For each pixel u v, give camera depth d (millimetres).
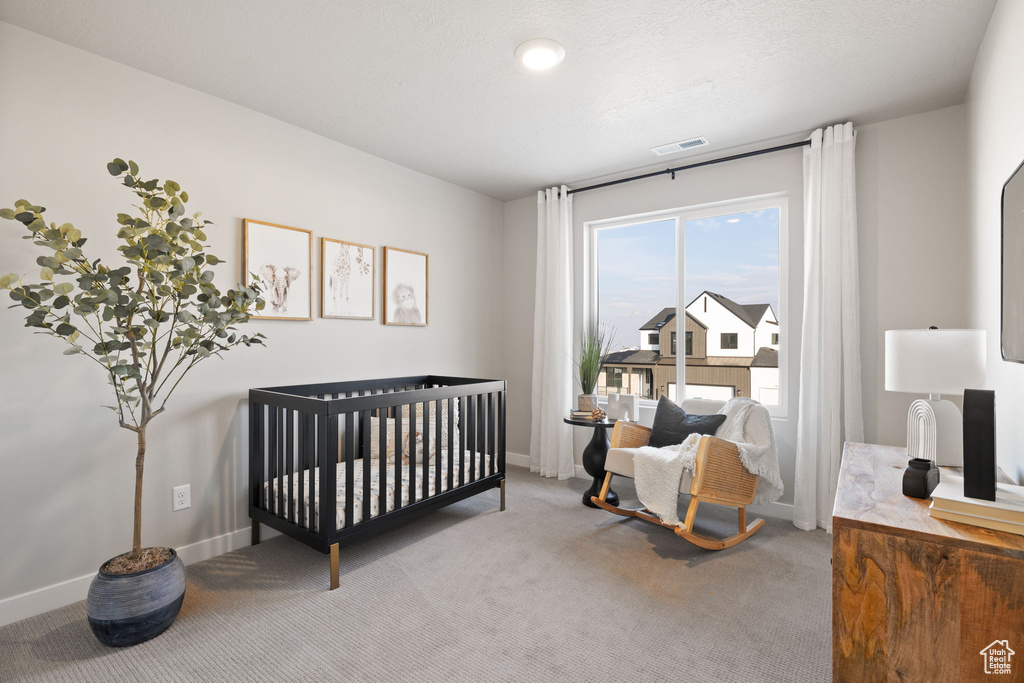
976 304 2436
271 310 2900
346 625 2018
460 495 3064
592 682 1686
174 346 2057
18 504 2064
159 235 1912
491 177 4035
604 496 3199
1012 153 1765
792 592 2281
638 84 2566
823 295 3045
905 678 1193
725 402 3312
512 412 4688
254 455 2730
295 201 3051
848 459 2008
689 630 1983
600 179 4074
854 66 2393
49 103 2139
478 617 2076
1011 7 1737
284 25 2072
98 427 2270
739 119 2975
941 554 1154
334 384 3201
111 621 1817
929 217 2836
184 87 2566
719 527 3102
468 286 4344
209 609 2133
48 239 1722
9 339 2033
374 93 2656
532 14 2002
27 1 1898
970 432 1276
